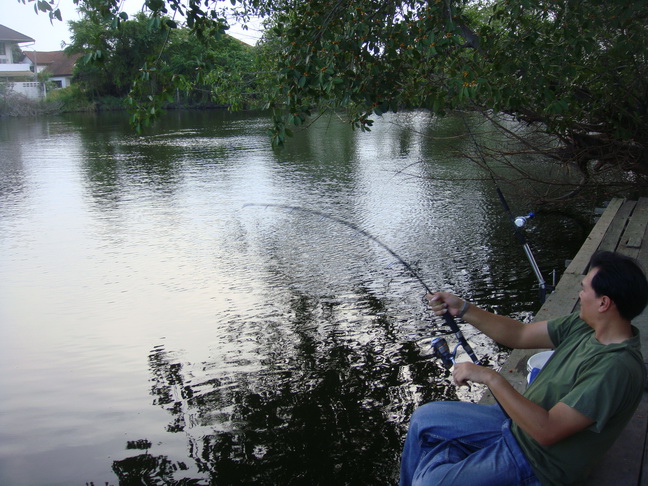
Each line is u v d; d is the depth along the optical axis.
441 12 5.48
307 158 20.66
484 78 5.61
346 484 4.48
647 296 2.06
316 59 5.52
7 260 10.20
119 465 4.79
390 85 6.00
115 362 6.50
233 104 10.49
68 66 71.19
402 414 5.32
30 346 6.93
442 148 19.81
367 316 7.43
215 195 15.05
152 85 5.72
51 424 5.38
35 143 28.72
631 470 2.64
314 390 5.77
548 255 9.42
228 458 4.82
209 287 8.66
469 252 9.73
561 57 6.19
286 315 7.57
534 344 2.52
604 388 1.98
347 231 11.25
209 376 6.15
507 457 2.19
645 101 8.62
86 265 9.83
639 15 6.67
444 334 6.81
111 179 17.97
